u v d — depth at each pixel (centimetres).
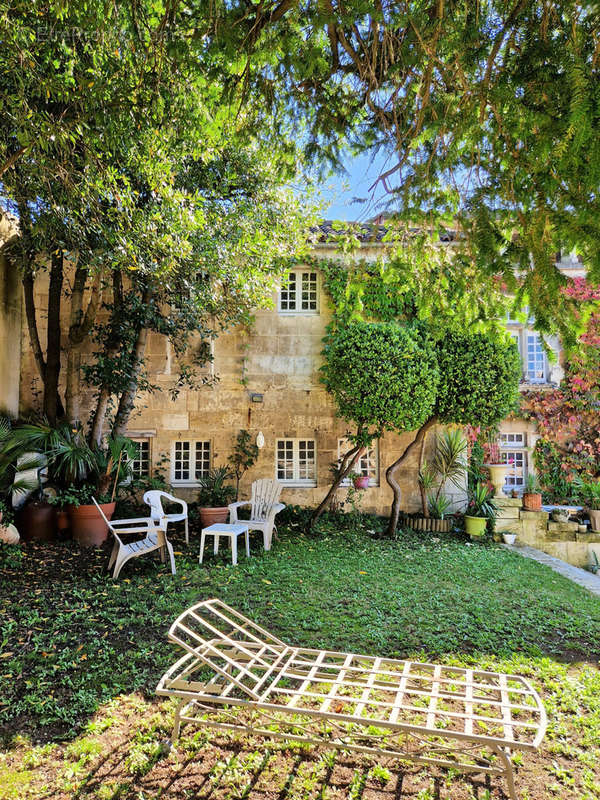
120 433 854
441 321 449
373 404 804
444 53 278
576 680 393
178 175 727
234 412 998
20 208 615
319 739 271
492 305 405
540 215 264
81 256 631
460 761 291
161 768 281
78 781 269
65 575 613
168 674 299
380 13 261
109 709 334
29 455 786
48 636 441
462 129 286
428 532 923
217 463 991
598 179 220
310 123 376
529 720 334
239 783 271
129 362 845
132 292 815
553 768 287
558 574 716
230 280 793
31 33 381
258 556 732
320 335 1016
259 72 332
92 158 468
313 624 484
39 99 464
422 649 439
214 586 591
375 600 559
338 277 983
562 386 1065
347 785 272
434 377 823
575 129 211
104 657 404
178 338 970
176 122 429
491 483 1007
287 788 268
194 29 309
